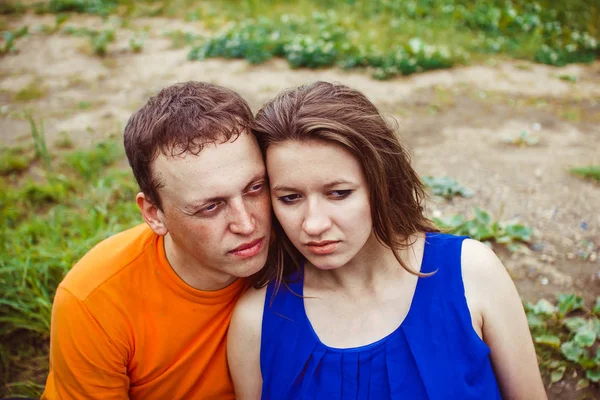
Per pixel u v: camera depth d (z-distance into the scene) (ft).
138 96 19.13
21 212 12.03
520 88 19.33
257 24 25.00
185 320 5.47
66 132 16.44
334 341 5.03
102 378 5.48
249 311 5.39
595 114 17.15
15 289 8.77
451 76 20.33
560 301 8.62
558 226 10.85
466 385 4.76
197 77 20.48
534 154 14.37
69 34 25.31
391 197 4.91
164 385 5.71
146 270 5.39
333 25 23.99
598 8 25.93
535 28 24.76
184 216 4.69
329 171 4.35
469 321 4.80
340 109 4.41
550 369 7.73
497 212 11.45
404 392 4.80
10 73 21.65
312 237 4.52
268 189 4.84
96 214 11.32
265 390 5.36
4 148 15.34
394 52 21.16
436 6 26.89
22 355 8.59
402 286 5.07
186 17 27.14
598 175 12.66
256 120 4.66
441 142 15.26
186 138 4.49
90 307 5.28
